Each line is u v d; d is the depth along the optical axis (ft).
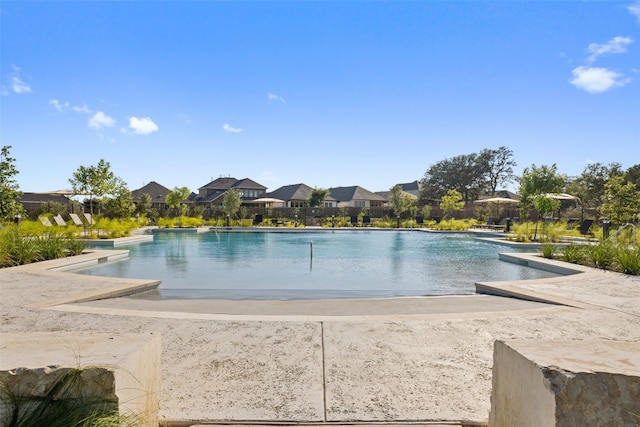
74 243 32.09
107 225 54.03
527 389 4.80
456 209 95.55
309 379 8.18
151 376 5.88
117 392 4.57
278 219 96.02
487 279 25.71
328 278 25.94
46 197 121.60
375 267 30.94
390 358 9.43
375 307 16.44
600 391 4.17
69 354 5.09
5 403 4.36
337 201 162.91
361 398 7.36
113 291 17.75
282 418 6.62
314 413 6.79
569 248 30.01
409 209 104.37
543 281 20.47
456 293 21.12
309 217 106.83
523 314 13.73
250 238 61.46
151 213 97.60
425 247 47.96
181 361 9.13
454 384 8.02
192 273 27.68
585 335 11.46
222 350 9.89
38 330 11.60
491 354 9.78
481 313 13.82
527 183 63.77
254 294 20.52
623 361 4.70
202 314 13.50
